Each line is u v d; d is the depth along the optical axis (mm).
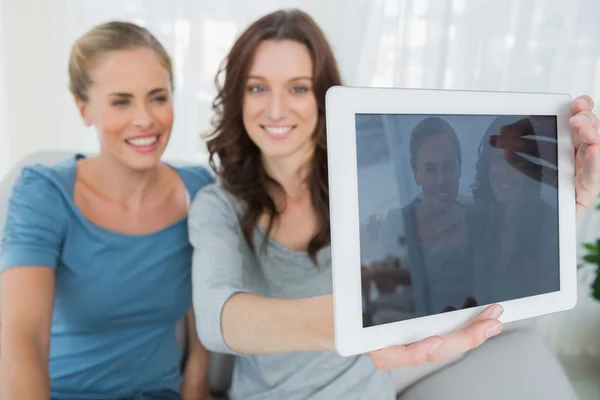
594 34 1565
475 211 552
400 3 1481
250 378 893
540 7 1540
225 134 897
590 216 1661
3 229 829
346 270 485
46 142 1451
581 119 585
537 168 591
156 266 875
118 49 812
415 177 514
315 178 885
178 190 937
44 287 777
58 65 1407
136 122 832
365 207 491
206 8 1401
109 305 860
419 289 520
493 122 561
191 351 1011
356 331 490
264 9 1419
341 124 478
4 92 1412
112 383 888
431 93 522
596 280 1476
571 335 1779
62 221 818
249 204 866
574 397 952
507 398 945
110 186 858
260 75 853
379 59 1512
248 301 640
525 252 584
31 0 1367
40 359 733
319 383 857
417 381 1045
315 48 851
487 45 1531
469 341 504
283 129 859
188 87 1427
